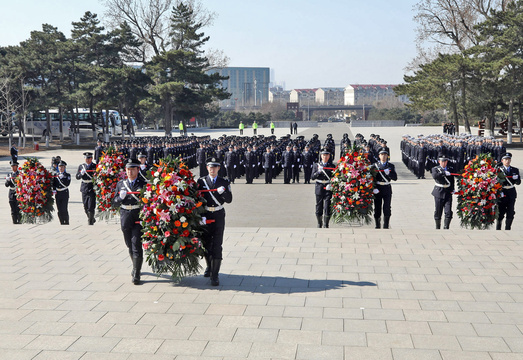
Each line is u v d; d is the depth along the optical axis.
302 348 5.97
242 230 11.94
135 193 8.49
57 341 6.26
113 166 14.32
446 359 5.66
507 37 47.97
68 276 8.73
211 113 94.38
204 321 6.80
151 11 64.38
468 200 12.82
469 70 48.22
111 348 6.05
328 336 6.28
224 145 28.12
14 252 10.21
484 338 6.17
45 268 9.16
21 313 7.14
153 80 62.16
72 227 12.55
